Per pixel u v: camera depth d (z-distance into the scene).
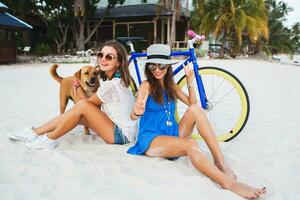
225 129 4.09
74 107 3.13
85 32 31.11
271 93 7.24
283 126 4.33
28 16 27.80
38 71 12.76
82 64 17.91
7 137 3.51
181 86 3.62
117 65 3.18
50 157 2.95
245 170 2.84
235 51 27.77
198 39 3.46
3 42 17.45
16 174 2.62
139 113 2.72
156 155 2.84
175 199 2.23
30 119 4.50
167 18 27.30
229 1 24.16
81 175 2.59
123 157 2.91
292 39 40.59
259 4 24.69
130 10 29.39
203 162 2.44
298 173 2.81
